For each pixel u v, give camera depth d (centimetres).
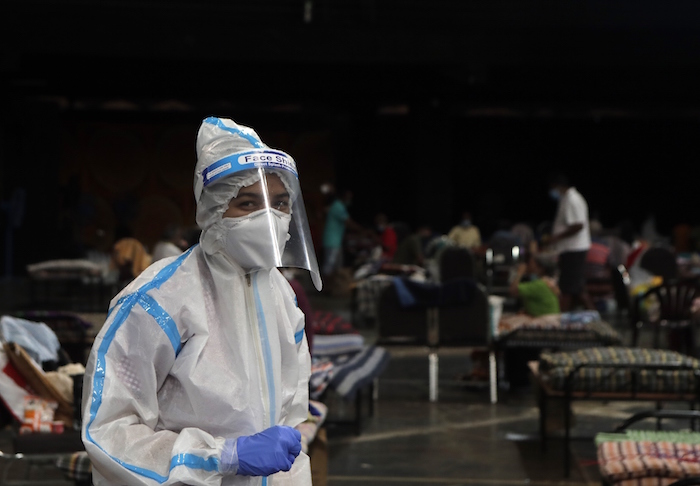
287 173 187
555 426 593
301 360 198
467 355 920
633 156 2470
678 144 2452
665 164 2469
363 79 2002
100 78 1928
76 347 610
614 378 493
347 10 1616
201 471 163
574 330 689
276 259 179
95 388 167
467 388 741
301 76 1994
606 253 1182
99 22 1572
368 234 1599
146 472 163
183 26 1597
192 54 1608
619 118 2306
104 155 2203
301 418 194
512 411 652
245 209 180
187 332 175
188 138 2234
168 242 916
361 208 2281
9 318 422
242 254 178
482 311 699
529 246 845
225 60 1638
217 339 177
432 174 2042
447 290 698
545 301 749
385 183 2302
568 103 2147
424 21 1638
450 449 546
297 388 193
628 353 510
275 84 1991
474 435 581
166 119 2223
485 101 2088
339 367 580
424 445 556
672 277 1054
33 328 429
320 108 2202
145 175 2225
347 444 559
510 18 1625
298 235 195
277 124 2259
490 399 695
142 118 2212
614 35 1673
